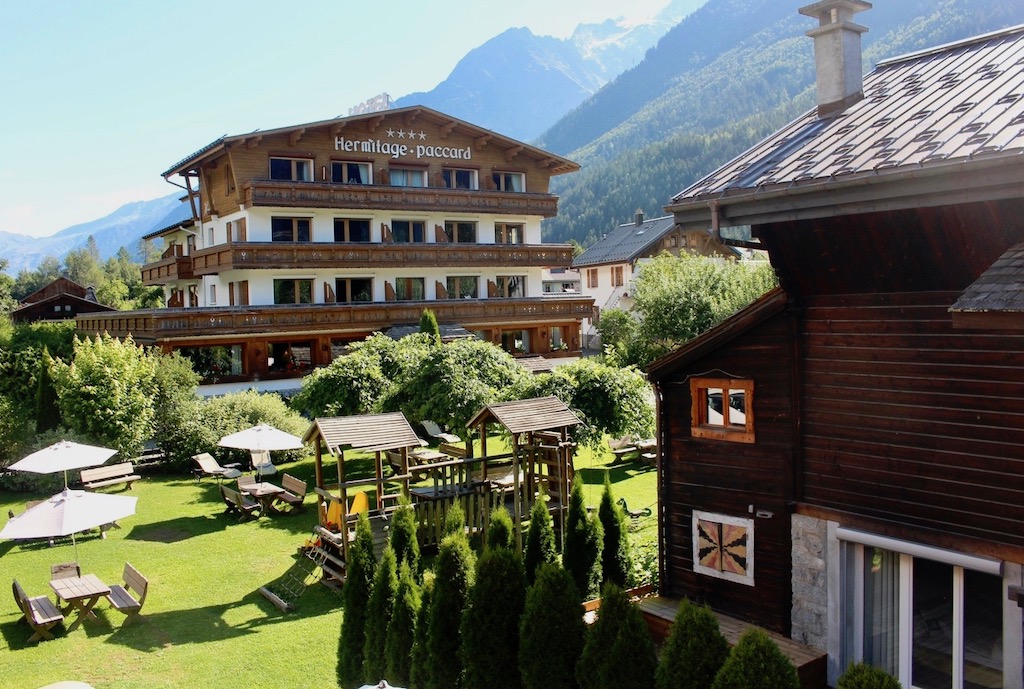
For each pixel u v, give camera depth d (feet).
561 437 53.26
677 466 34.99
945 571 26.63
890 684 19.85
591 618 35.35
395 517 37.47
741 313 31.24
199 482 75.77
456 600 30.12
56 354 116.78
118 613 44.78
